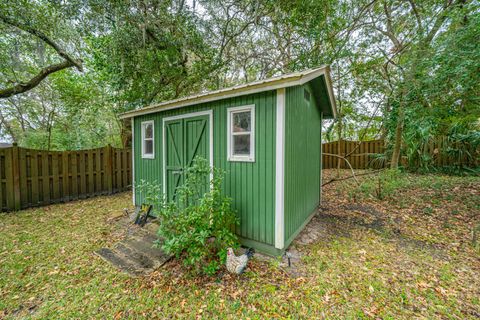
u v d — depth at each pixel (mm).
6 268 3027
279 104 3033
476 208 4949
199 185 3752
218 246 3184
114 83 7430
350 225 4508
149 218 4902
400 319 2080
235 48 9109
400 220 4641
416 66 5445
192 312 2246
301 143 4047
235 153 3607
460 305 2246
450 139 7938
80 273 2951
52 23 6770
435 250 3395
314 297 2398
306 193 4477
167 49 7715
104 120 12242
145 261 3211
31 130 10711
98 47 7223
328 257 3234
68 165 6328
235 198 3582
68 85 10086
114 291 2594
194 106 4105
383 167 9867
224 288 2582
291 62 8289
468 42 4277
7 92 7352
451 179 7355
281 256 3160
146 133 5344
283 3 7074
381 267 2959
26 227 4441
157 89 8523
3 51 7164
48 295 2525
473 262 3027
